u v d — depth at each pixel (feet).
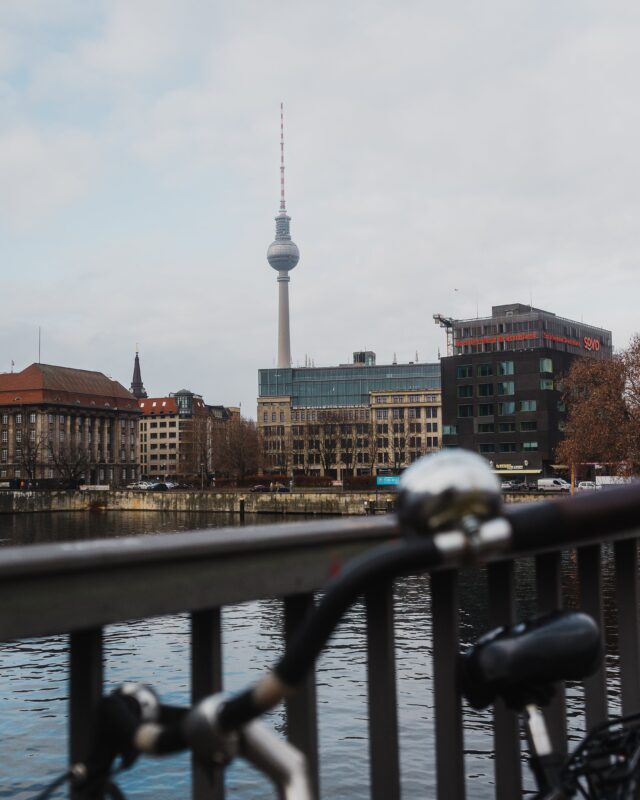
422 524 3.96
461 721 8.08
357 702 69.97
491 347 422.00
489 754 56.75
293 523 7.28
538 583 9.18
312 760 7.24
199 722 3.98
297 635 3.85
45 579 5.57
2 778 55.52
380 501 384.06
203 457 589.73
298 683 3.82
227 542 6.40
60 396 624.18
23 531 342.03
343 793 51.06
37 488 586.04
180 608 6.25
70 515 448.24
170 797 49.49
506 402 389.80
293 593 7.07
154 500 460.55
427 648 89.25
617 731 6.57
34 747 61.67
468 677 6.21
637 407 229.66
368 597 7.73
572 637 6.07
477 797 49.78
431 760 55.52
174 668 86.94
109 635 106.01
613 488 4.54
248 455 568.82
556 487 319.68
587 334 451.12
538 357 383.86
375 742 7.66
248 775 51.88
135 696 4.67
